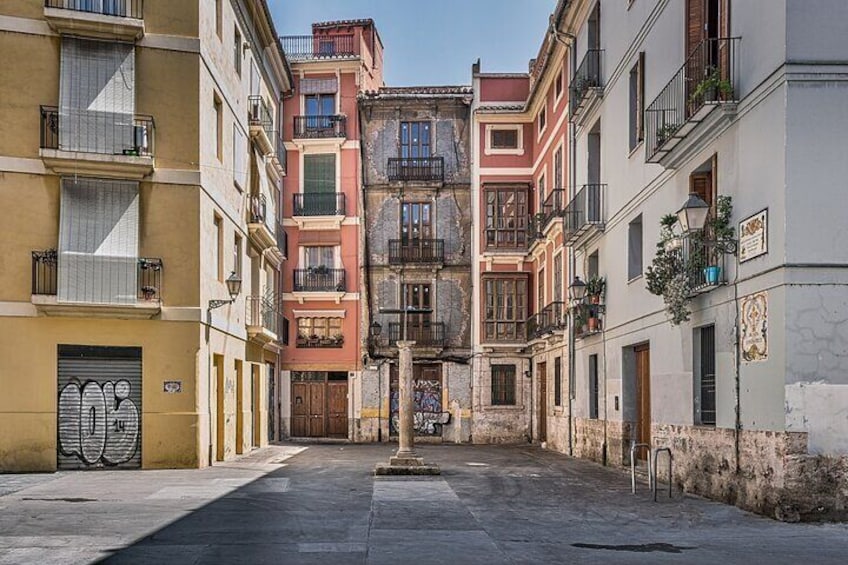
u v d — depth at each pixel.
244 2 25.98
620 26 21.02
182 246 20.20
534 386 33.84
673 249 15.27
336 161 35.56
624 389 20.45
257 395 28.88
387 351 34.75
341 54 35.75
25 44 19.59
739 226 13.30
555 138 30.08
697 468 14.95
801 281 11.80
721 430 13.82
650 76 18.19
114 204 19.88
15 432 18.97
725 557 9.41
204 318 20.56
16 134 19.42
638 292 19.00
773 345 12.08
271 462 22.38
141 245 19.98
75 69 19.80
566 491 15.84
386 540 10.46
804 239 11.85
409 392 19.27
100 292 19.50
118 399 19.69
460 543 10.30
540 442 33.03
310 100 35.94
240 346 25.23
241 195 25.52
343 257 35.22
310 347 34.78
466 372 34.81
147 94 20.27
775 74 12.20
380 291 35.28
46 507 13.24
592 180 24.53
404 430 19.16
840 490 11.62
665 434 16.83
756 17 12.88
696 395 15.18
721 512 12.75
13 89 19.47
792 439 11.66
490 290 34.81
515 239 34.94
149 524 11.59
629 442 20.38
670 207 16.73
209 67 21.53
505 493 15.48
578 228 23.81
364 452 26.83
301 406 34.72
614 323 21.34
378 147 35.88
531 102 34.28
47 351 19.28
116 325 19.72
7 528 11.24
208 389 20.89
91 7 20.08
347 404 34.47
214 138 22.23
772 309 12.12
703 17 15.02
